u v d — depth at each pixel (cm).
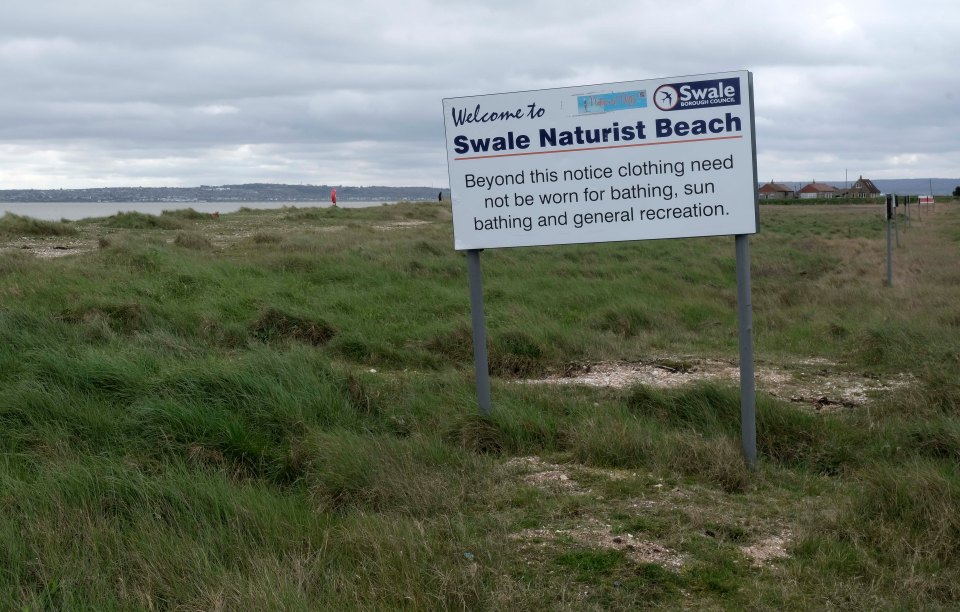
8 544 374
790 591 383
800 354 1033
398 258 1605
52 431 539
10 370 673
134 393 614
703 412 657
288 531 423
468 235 623
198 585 356
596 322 1162
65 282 1138
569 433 611
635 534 444
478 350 634
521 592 370
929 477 480
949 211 7506
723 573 399
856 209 8275
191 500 443
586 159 604
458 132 617
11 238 1912
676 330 1169
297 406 599
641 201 600
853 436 625
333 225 2988
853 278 1888
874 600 375
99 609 338
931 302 1394
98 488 445
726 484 529
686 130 588
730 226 586
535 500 489
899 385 845
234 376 616
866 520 458
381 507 472
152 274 1261
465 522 450
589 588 381
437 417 646
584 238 611
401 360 917
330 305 1170
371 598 358
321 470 507
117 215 2612
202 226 2667
